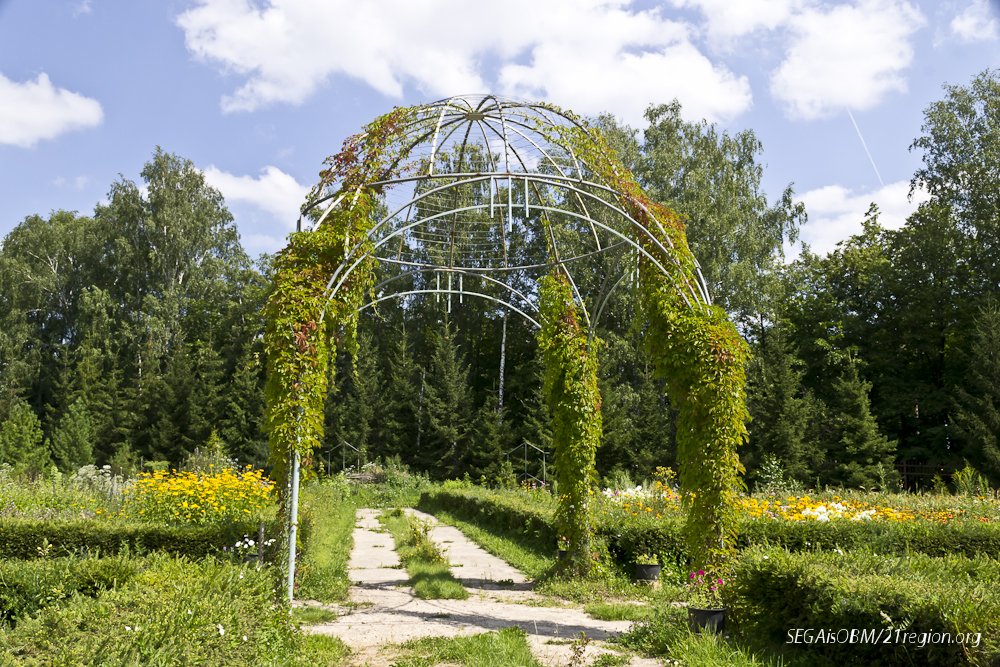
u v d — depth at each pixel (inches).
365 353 1256.8
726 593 215.3
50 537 293.6
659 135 1067.3
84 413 1289.4
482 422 1178.0
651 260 308.3
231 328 1512.1
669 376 298.0
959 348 1016.2
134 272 1542.8
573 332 358.9
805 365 1112.8
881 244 1208.8
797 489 544.7
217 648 141.3
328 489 776.9
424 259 1029.2
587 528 334.6
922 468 968.3
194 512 349.7
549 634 234.5
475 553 446.3
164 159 1529.3
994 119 996.6
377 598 302.7
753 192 1082.1
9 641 124.3
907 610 157.0
